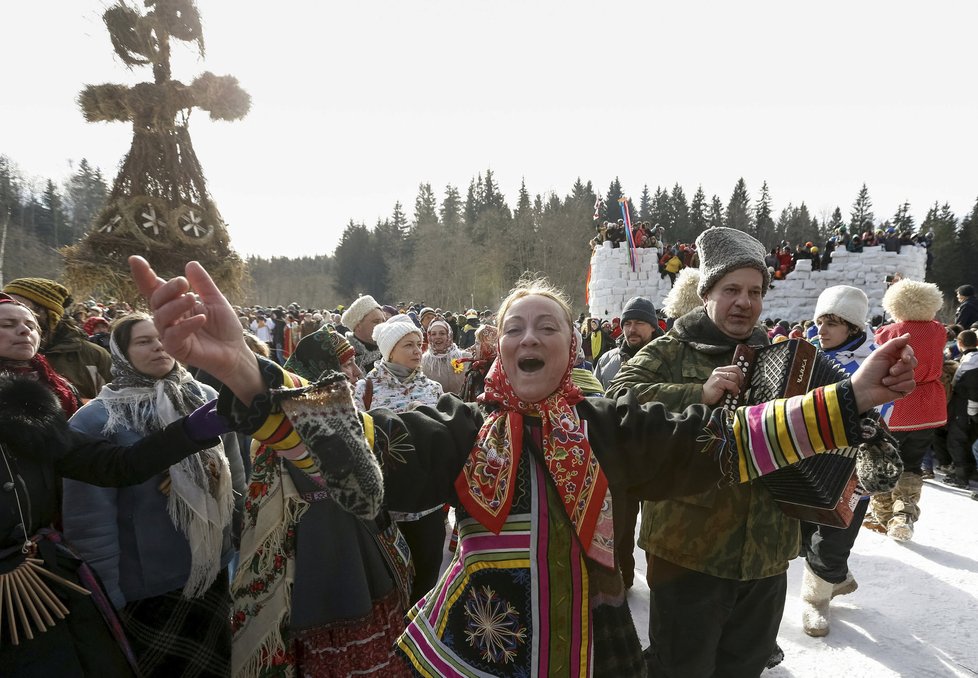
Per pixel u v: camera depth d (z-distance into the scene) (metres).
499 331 1.38
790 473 1.85
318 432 1.05
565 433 1.29
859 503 2.87
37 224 49.28
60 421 1.86
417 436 1.28
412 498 1.25
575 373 3.01
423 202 76.06
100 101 9.52
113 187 10.09
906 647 2.92
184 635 2.19
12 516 1.76
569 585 1.24
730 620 2.11
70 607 1.85
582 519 1.26
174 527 2.17
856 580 3.70
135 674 1.99
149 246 9.79
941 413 4.26
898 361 1.25
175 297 0.92
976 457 5.69
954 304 39.91
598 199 20.11
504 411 1.35
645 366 2.32
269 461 2.18
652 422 1.39
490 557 1.27
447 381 4.70
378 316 4.69
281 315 17.95
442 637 1.31
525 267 53.44
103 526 2.02
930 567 3.85
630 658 1.30
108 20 9.37
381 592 2.23
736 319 2.22
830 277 19.09
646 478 1.40
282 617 2.14
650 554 2.14
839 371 1.86
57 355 3.65
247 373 1.04
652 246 18.89
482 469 1.28
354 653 2.12
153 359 2.21
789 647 2.95
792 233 76.44
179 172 10.22
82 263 9.56
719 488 1.98
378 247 73.75
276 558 2.16
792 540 2.06
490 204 81.19
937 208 69.25
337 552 2.12
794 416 1.32
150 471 1.76
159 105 9.74
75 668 1.79
